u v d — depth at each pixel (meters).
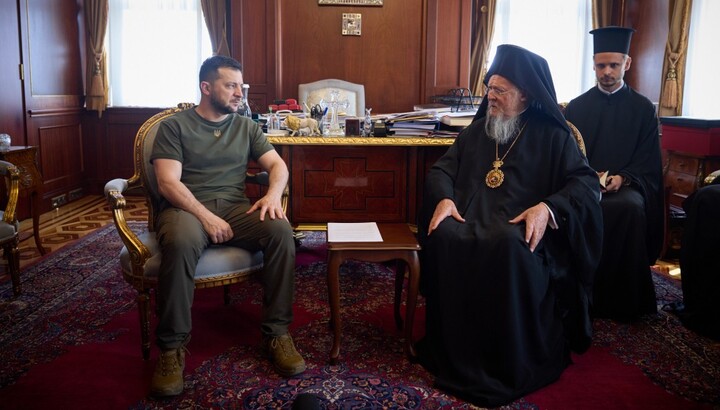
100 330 2.72
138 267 2.30
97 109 6.40
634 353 2.53
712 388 2.22
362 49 6.36
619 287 2.90
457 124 3.46
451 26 6.29
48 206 5.64
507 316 2.14
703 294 2.81
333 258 2.29
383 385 2.22
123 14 6.42
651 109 3.22
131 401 2.10
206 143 2.58
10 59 4.99
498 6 6.55
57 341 2.59
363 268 3.70
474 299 2.24
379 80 6.40
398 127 3.46
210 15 6.42
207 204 2.51
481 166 2.59
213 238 2.35
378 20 6.32
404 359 2.44
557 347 2.32
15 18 5.07
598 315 2.96
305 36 6.33
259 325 2.79
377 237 2.38
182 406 2.06
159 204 2.61
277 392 2.16
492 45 6.55
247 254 2.42
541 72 2.54
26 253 4.09
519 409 2.06
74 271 3.63
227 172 2.60
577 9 6.57
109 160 6.61
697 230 2.85
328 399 2.11
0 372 2.30
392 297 3.18
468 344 2.24
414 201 3.53
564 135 2.53
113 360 2.41
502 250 2.17
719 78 5.26
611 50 3.19
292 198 3.51
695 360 2.46
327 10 6.30
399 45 6.36
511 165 2.51
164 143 2.51
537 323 2.21
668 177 4.66
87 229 4.87
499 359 2.18
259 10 6.23
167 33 6.48
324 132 3.54
